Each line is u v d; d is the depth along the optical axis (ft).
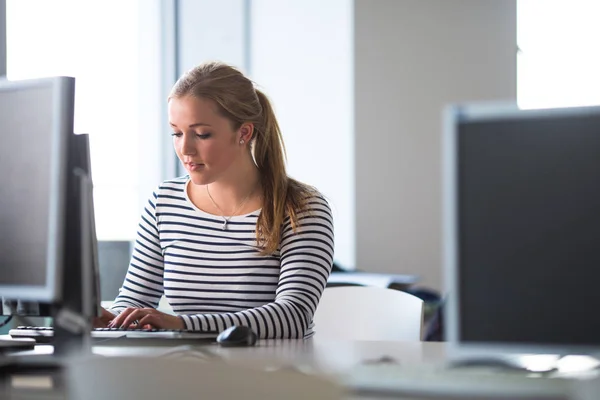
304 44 19.01
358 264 19.07
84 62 14.64
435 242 19.30
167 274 7.66
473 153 4.14
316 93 19.01
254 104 7.51
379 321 8.27
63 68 14.07
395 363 4.84
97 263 5.53
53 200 5.04
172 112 7.26
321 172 19.04
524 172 4.07
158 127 16.70
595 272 3.95
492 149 4.11
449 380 4.00
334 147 19.04
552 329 4.03
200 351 5.41
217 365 3.62
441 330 14.44
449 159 4.17
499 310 4.11
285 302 6.82
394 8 19.15
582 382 3.85
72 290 5.21
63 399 4.25
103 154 15.30
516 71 19.61
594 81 19.42
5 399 4.43
